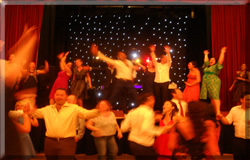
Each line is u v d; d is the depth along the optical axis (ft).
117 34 24.79
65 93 9.59
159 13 23.18
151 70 18.44
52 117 9.39
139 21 24.79
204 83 17.21
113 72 18.51
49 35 21.62
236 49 19.90
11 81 6.86
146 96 9.23
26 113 9.97
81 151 14.16
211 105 9.90
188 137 7.39
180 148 7.49
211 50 20.49
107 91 18.83
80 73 17.71
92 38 24.90
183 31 24.38
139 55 24.45
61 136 9.14
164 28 24.61
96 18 25.00
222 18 20.17
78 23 25.03
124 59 17.21
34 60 19.36
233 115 10.82
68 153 9.12
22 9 20.10
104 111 11.65
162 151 9.44
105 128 11.42
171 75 24.20
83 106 18.26
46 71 18.08
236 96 17.19
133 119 9.07
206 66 17.65
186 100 17.21
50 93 16.87
